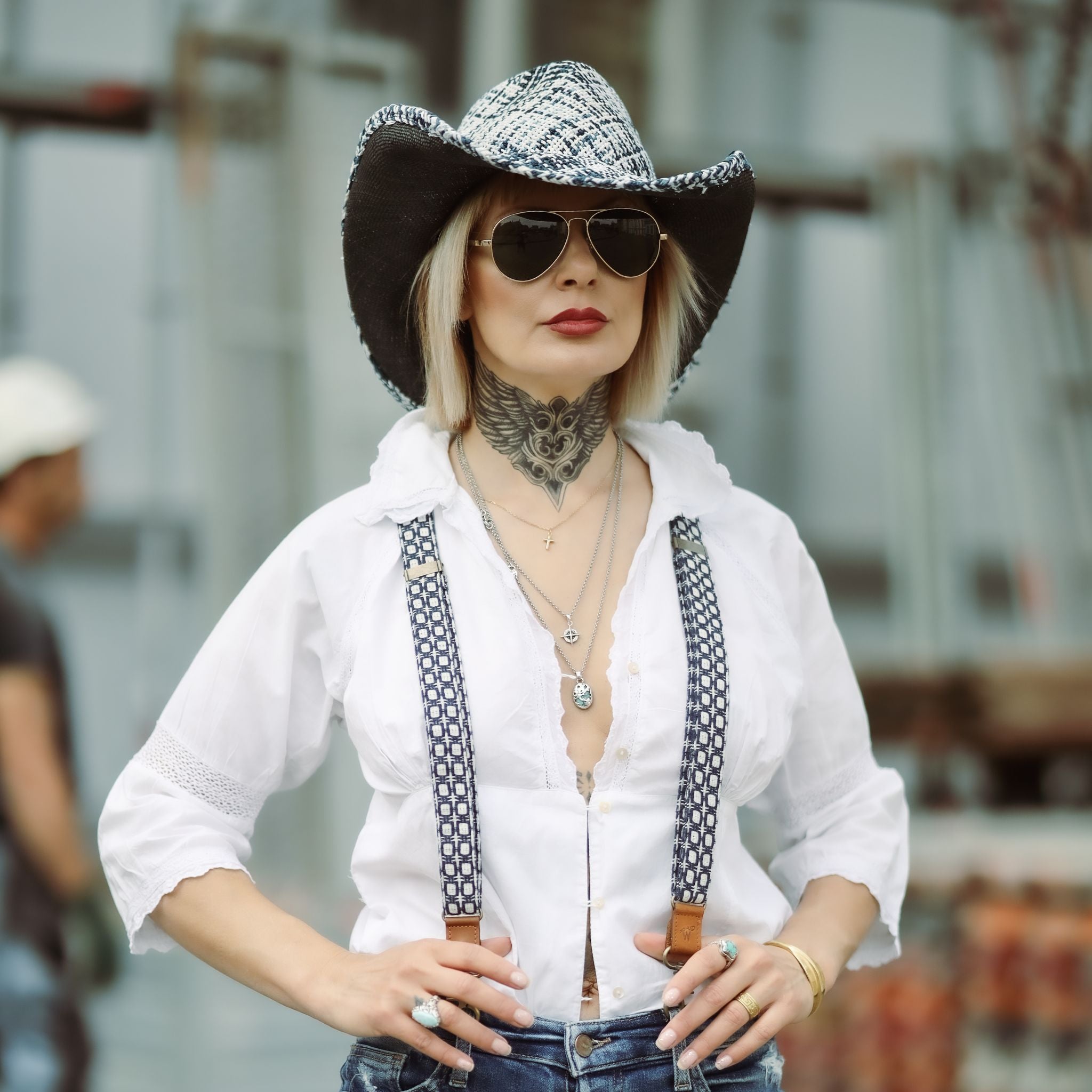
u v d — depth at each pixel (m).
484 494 2.44
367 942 2.28
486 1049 2.10
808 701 2.55
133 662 10.55
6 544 4.39
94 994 5.88
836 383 11.98
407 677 2.25
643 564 2.36
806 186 9.37
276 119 7.09
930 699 6.64
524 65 7.69
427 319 2.46
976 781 6.88
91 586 10.75
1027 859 5.50
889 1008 5.23
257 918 2.28
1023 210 8.49
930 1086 5.16
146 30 8.53
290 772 2.49
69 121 8.48
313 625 2.40
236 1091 6.12
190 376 7.15
